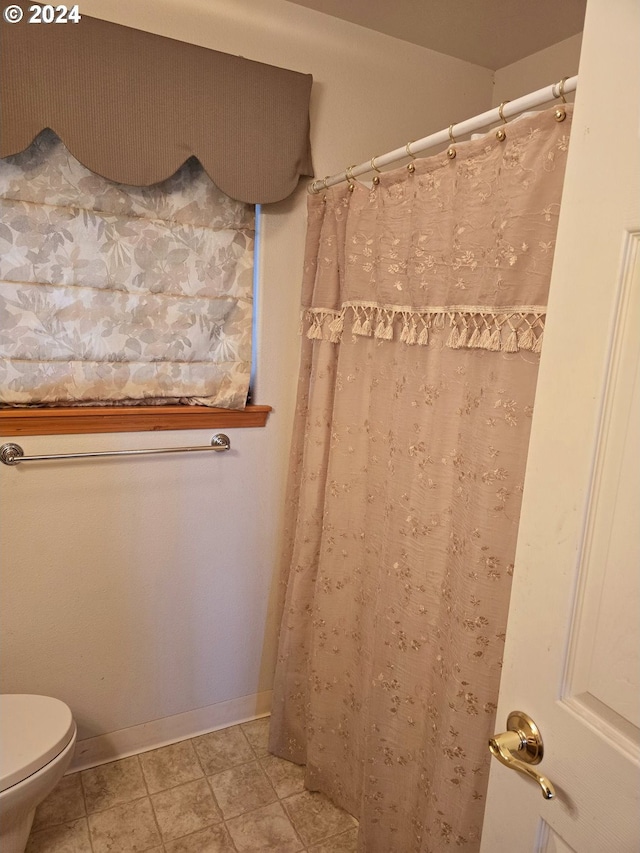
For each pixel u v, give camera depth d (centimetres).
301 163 167
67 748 139
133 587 175
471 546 116
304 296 173
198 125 150
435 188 125
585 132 63
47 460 156
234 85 152
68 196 148
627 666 60
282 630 182
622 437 60
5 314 147
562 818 68
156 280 162
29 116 133
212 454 179
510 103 109
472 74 198
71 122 137
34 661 166
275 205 172
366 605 157
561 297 67
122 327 160
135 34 140
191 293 167
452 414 126
